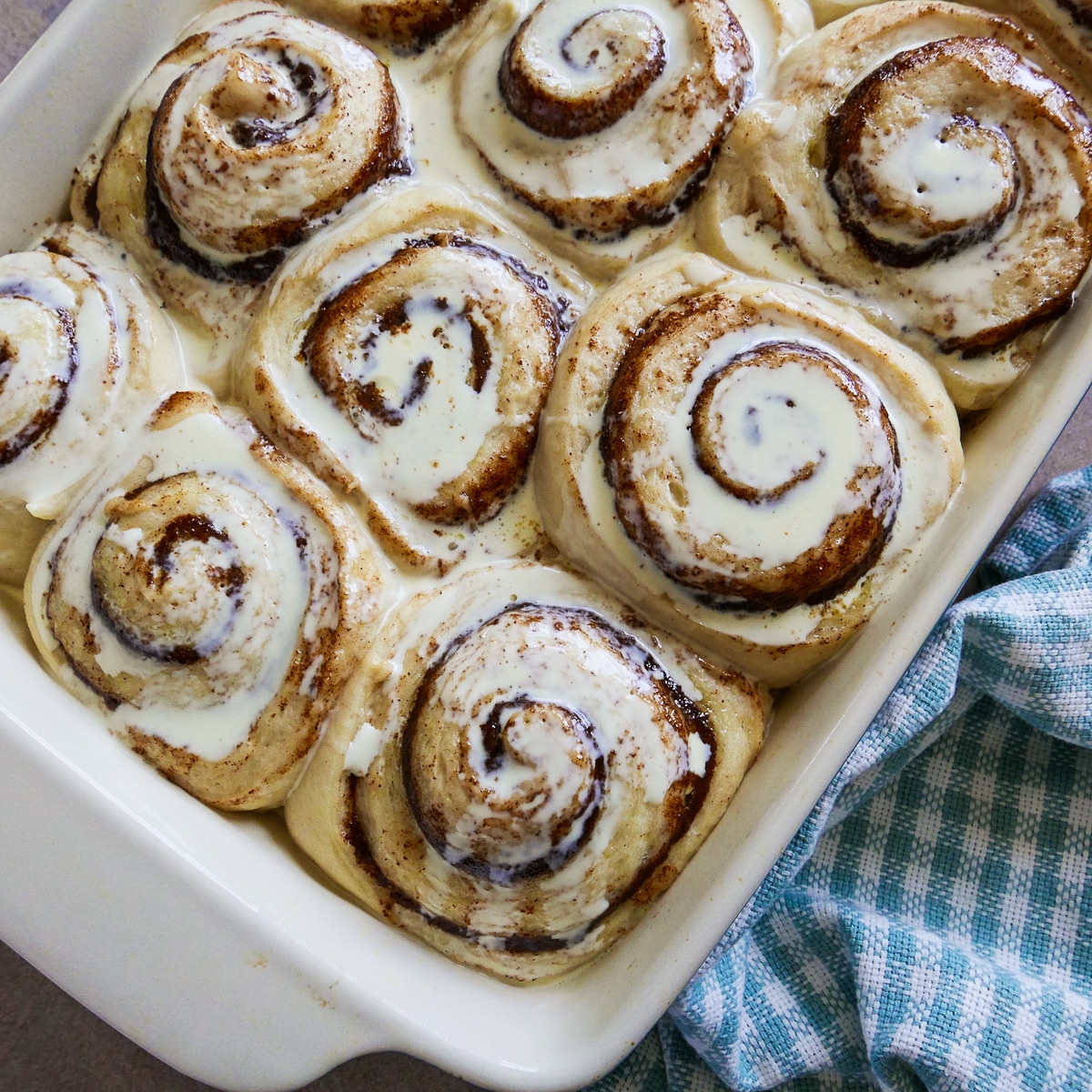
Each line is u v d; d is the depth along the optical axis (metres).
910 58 0.48
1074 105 0.49
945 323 0.48
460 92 0.50
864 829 0.55
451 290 0.48
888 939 0.53
